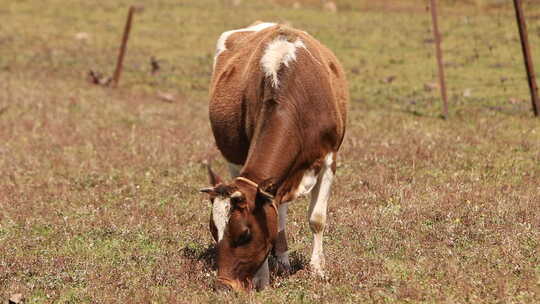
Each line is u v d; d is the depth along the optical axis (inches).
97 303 400.2
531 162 683.4
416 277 415.8
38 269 453.4
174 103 1107.9
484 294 385.1
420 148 732.7
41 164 720.3
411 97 1099.3
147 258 473.1
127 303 398.6
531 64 916.6
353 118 931.3
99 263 462.9
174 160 722.8
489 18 1707.7
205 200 598.2
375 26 1738.4
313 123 405.1
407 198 577.0
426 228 505.4
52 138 836.6
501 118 906.7
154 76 1358.3
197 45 1660.9
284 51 414.0
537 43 1416.1
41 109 1020.5
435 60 1371.8
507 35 1507.1
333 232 507.8
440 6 1939.0
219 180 356.5
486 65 1290.6
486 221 508.1
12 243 502.9
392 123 883.4
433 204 550.9
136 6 2084.2
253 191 361.1
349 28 1726.1
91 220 548.7
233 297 358.9
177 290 412.5
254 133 405.4
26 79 1321.4
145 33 1808.6
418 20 1788.9
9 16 2074.3
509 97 1056.8
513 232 480.1
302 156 401.7
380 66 1355.8
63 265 458.3
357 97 1123.9
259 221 358.3
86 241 509.0
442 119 922.7
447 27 1664.6
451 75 1244.5
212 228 356.5
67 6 2193.7
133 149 765.9
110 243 505.4
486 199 561.9
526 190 581.9
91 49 1660.9
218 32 1788.9
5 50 1659.7
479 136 793.6
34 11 2138.3
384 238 488.7
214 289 394.6
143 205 582.9
